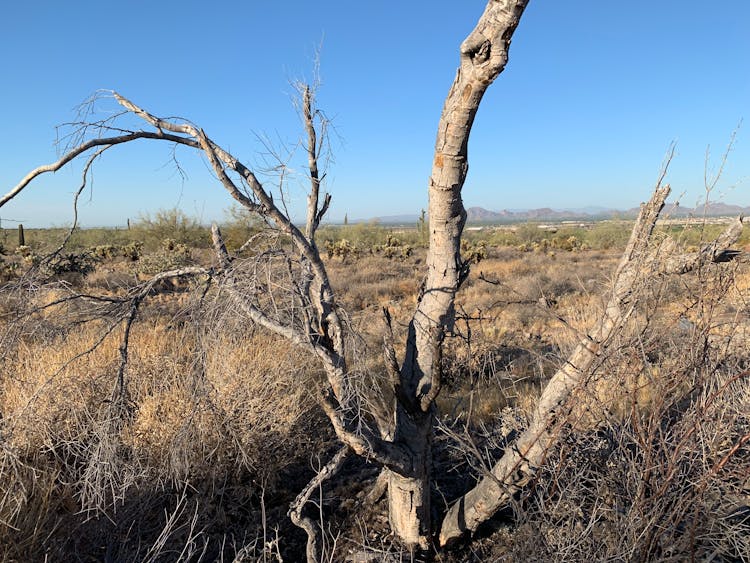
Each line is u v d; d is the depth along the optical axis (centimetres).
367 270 2003
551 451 274
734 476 236
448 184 246
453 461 421
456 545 318
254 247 247
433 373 272
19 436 328
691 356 234
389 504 323
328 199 265
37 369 399
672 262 232
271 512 373
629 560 236
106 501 311
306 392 469
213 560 319
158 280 254
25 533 279
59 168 199
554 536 257
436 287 268
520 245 3859
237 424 385
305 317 239
